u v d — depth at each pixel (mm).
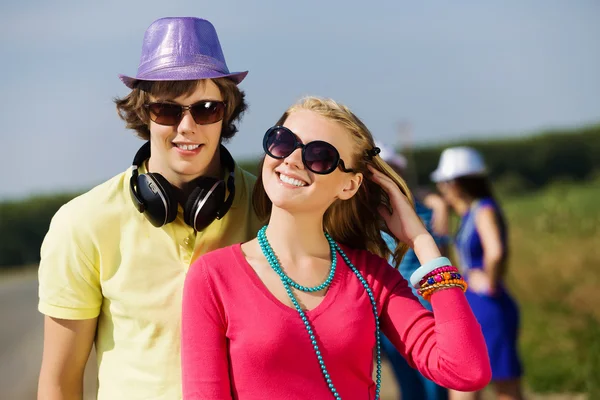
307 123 3076
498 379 6582
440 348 3033
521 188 37125
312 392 2883
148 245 3283
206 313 2943
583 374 7711
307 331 2906
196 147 3215
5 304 18375
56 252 3266
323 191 3061
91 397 8031
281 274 3012
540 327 9617
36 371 10586
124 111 3414
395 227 3385
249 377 2879
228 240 3396
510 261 14164
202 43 3266
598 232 16594
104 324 3346
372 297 3076
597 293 10984
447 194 7262
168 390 3225
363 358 2992
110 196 3303
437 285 3131
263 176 3131
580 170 40188
